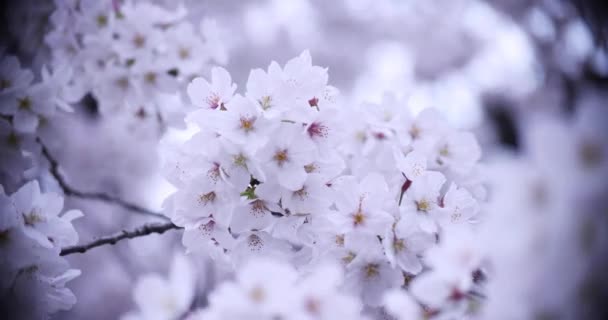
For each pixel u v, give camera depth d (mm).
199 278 1053
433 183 887
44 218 901
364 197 875
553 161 753
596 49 1108
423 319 847
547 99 1534
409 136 933
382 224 868
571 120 755
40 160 1018
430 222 875
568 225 748
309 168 886
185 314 884
